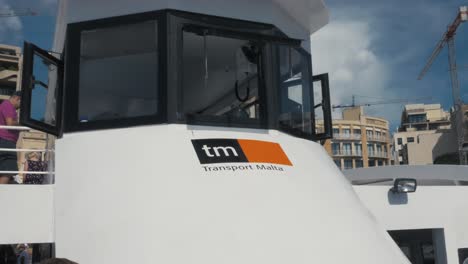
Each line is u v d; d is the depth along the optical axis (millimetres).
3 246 7602
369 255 4508
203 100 5289
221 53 5508
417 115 121438
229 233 4164
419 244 8953
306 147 5652
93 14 5426
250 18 5781
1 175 6281
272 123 5496
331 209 4801
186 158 4691
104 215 4398
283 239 4234
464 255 7027
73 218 4520
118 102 5191
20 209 4891
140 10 5324
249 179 4621
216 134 5066
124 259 4078
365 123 109375
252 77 5582
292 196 4668
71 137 5156
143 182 4512
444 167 8695
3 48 63969
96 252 4219
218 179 4547
